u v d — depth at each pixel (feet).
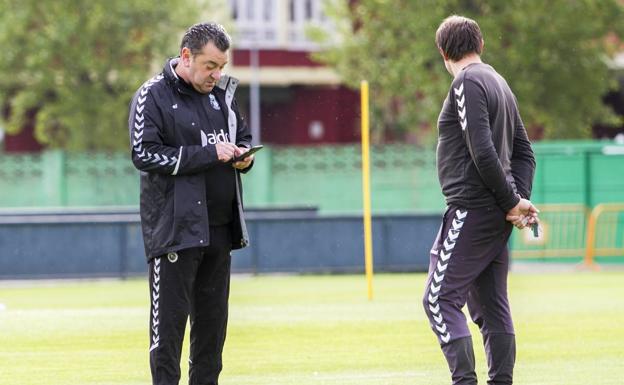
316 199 285.02
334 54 328.49
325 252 196.44
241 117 69.21
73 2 312.09
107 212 212.23
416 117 310.04
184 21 325.62
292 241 195.93
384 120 328.08
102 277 190.19
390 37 311.27
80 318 126.82
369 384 82.79
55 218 206.49
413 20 292.61
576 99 294.87
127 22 317.01
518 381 84.12
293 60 383.45
